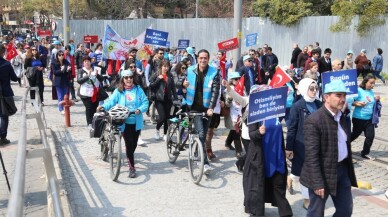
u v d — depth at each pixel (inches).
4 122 371.9
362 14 952.9
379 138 423.8
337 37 1011.9
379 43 944.3
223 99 329.7
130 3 1713.8
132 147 293.3
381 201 256.5
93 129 319.3
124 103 293.0
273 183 217.9
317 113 177.8
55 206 114.4
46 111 548.4
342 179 183.3
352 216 232.1
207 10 1593.3
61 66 522.3
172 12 1849.2
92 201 250.4
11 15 3203.7
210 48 1320.1
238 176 300.0
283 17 1111.6
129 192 267.0
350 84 258.1
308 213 183.3
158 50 448.5
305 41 1083.3
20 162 111.0
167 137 334.6
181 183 285.1
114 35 569.9
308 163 175.9
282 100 215.5
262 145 216.4
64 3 856.3
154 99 385.7
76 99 620.7
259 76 485.1
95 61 661.3
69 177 293.4
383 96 679.7
